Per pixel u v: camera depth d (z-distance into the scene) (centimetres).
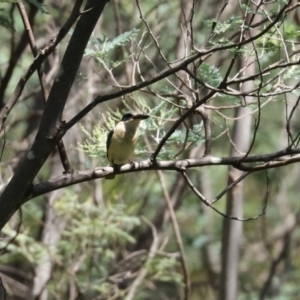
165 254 1279
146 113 932
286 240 1673
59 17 1488
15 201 679
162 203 1684
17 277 1631
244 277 1880
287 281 1933
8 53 1583
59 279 1323
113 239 1343
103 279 1282
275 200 2130
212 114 1448
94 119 1343
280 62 726
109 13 1594
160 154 820
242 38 691
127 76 1173
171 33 1519
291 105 1620
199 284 1883
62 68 675
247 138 1126
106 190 1549
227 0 741
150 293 1598
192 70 837
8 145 1473
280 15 616
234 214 1132
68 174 715
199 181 1773
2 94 1152
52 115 680
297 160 727
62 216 1288
